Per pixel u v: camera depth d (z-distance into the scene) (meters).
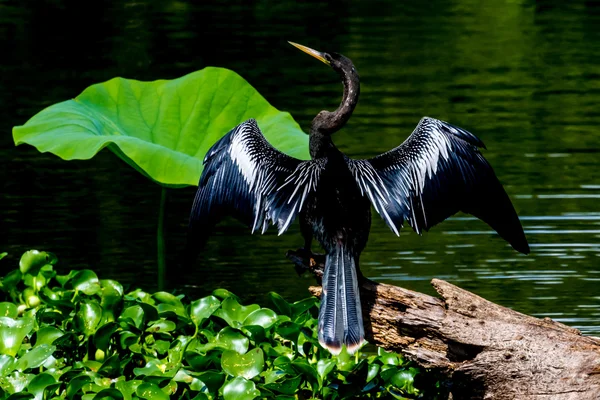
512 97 21.78
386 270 13.12
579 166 17.20
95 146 10.72
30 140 11.30
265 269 13.36
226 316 9.80
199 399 8.42
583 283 12.63
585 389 7.70
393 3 31.98
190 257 8.46
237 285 12.73
